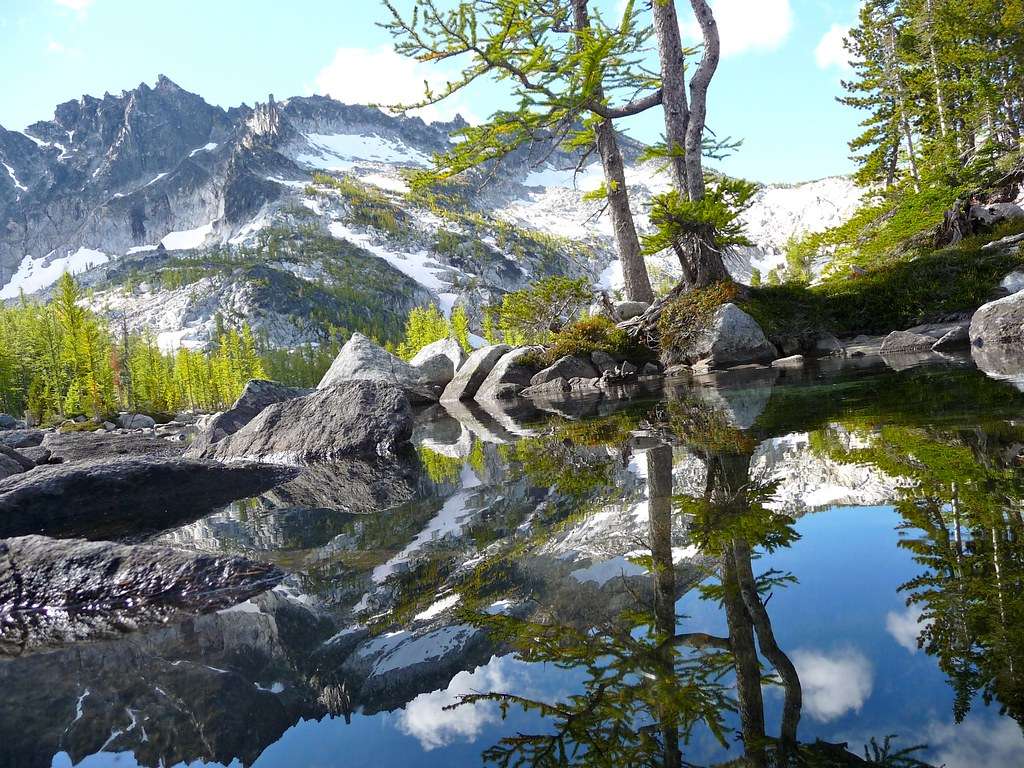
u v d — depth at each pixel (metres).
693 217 11.98
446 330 71.12
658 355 13.23
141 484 4.48
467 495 3.52
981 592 1.24
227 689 1.35
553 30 13.84
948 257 12.82
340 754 1.01
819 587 1.39
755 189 11.41
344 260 159.25
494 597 1.73
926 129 26.89
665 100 12.93
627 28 12.17
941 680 0.95
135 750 1.10
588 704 1.08
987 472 2.18
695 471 3.04
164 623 1.87
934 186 17.78
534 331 18.72
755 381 8.32
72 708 1.32
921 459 2.47
